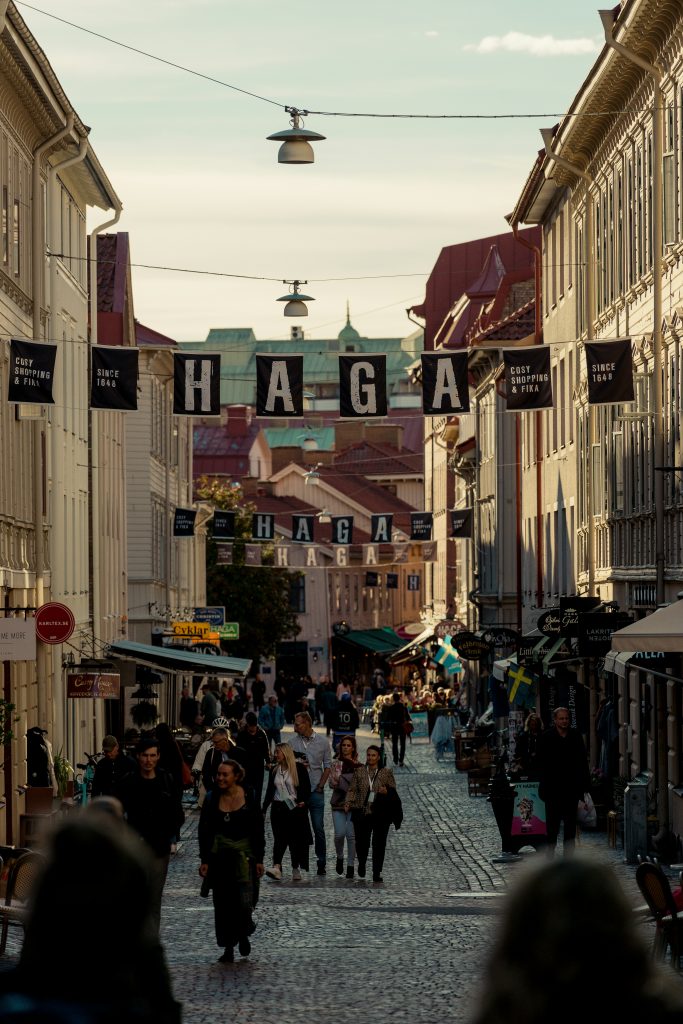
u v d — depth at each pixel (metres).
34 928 5.79
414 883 33.88
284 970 21.88
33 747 42.25
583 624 47.22
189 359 37.88
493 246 112.81
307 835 34.53
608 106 52.56
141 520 90.62
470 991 19.91
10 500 48.28
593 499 58.41
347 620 172.88
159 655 66.31
